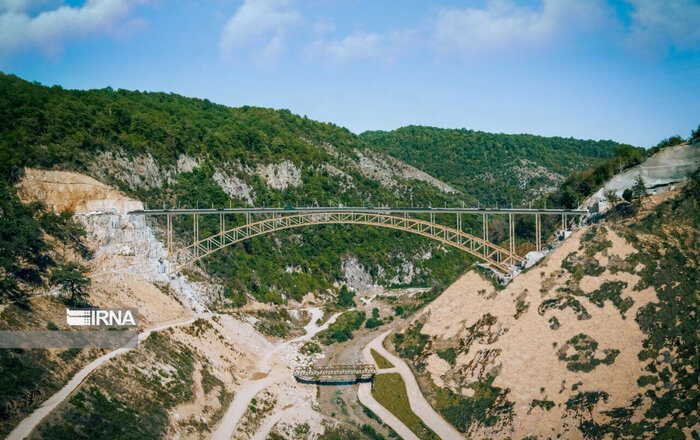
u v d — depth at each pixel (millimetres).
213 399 68438
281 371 83062
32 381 51875
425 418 71500
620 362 68375
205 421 62938
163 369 66375
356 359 85750
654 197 86875
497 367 72875
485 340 76625
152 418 56875
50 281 70625
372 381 79062
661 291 72688
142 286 83938
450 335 80875
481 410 70125
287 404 72938
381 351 86688
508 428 67062
